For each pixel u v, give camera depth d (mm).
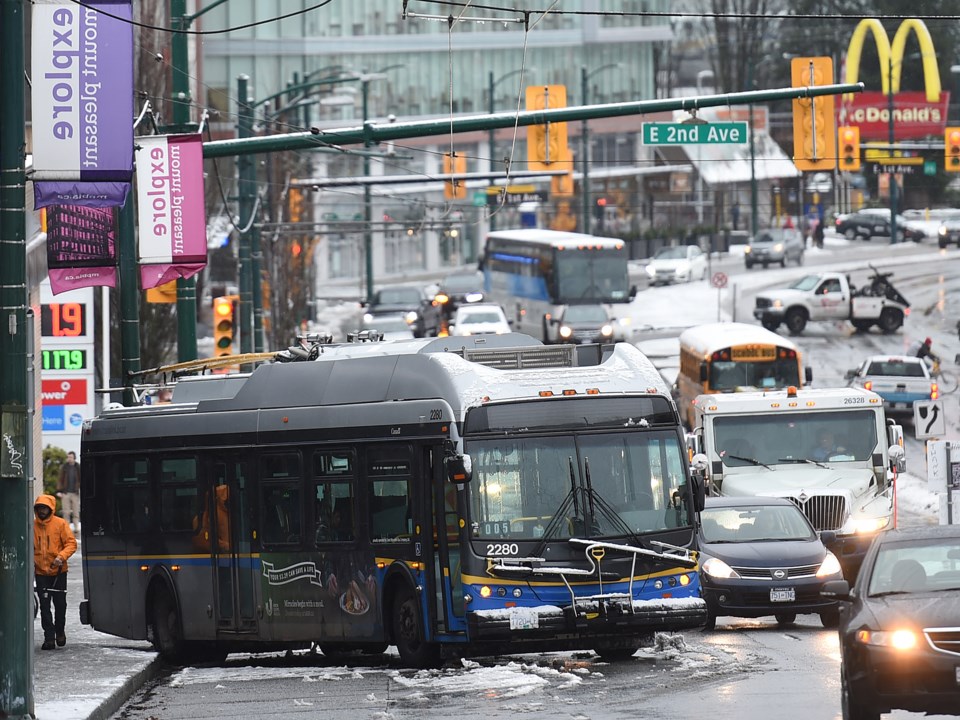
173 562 69500
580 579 57594
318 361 65375
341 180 124750
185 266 79562
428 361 60531
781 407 92125
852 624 40938
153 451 70625
